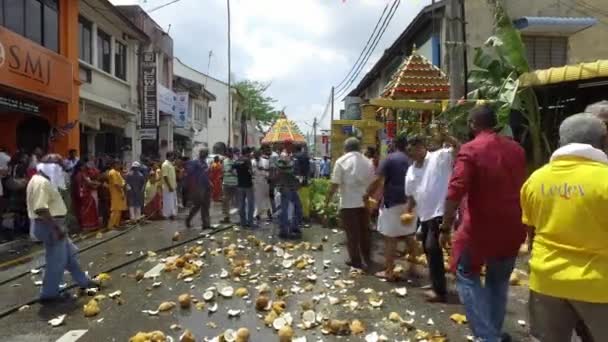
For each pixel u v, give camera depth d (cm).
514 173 466
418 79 1240
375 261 873
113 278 779
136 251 985
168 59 3055
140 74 2408
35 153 1318
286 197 1125
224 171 1336
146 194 1539
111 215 1358
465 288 473
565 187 319
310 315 570
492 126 485
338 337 527
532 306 344
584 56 1554
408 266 823
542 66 1547
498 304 479
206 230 1227
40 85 1465
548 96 1025
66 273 811
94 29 1986
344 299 651
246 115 6341
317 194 1357
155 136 2403
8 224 1284
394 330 546
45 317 608
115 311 621
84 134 1978
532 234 464
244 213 1276
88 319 596
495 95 918
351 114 2233
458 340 516
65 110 1661
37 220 658
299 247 992
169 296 678
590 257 310
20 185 1238
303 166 1326
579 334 344
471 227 469
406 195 721
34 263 925
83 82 1881
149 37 2453
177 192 1866
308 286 704
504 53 918
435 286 645
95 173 1382
